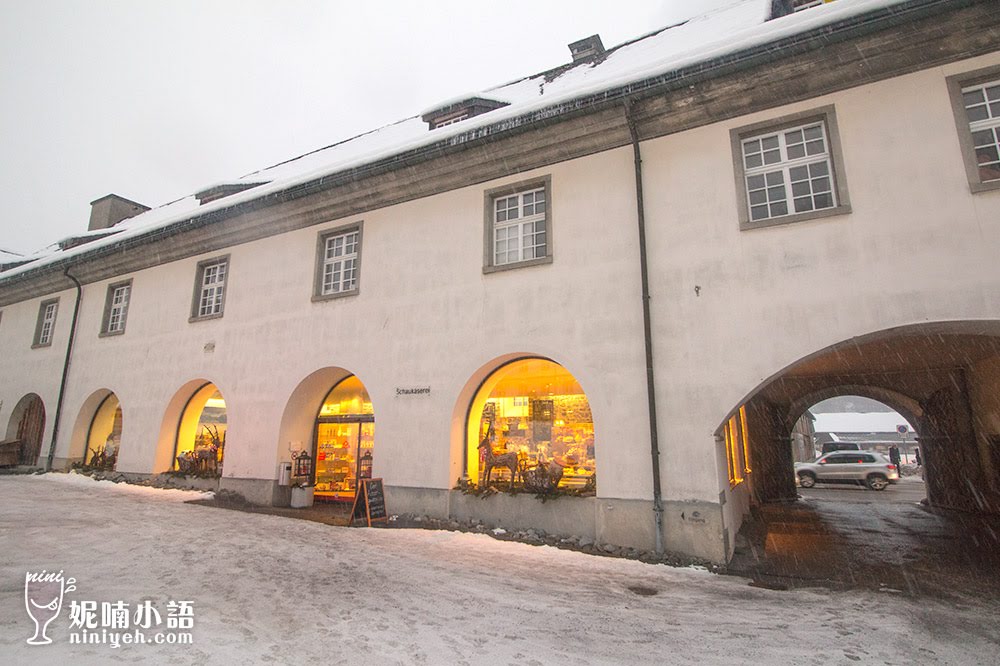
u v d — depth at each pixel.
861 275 8.00
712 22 12.88
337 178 12.53
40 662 4.05
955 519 12.95
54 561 6.98
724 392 8.58
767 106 9.03
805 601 6.42
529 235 11.16
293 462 13.51
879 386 15.97
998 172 7.79
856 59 8.23
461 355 11.12
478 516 10.46
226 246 15.52
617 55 14.32
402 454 11.42
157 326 16.47
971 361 13.31
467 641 4.94
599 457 9.36
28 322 20.55
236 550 8.12
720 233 9.06
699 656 4.79
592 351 9.74
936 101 7.96
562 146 10.59
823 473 24.19
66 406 18.19
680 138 9.70
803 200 8.78
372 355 12.28
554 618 5.67
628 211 9.92
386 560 7.90
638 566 8.02
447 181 11.94
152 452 15.67
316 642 4.77
